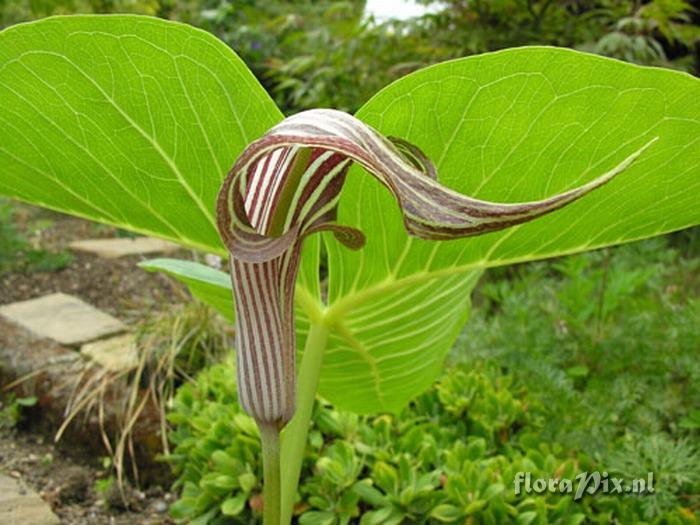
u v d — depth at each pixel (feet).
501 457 1.76
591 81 0.82
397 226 1.07
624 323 2.52
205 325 2.74
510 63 0.82
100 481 2.27
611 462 1.76
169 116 0.93
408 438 1.85
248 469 1.75
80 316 3.22
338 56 4.56
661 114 0.85
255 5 7.19
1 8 5.62
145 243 4.66
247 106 0.92
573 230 1.05
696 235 4.41
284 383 0.84
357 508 1.65
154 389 2.44
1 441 2.50
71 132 0.96
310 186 0.82
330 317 1.21
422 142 0.93
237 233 0.75
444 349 1.59
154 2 6.19
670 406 2.12
